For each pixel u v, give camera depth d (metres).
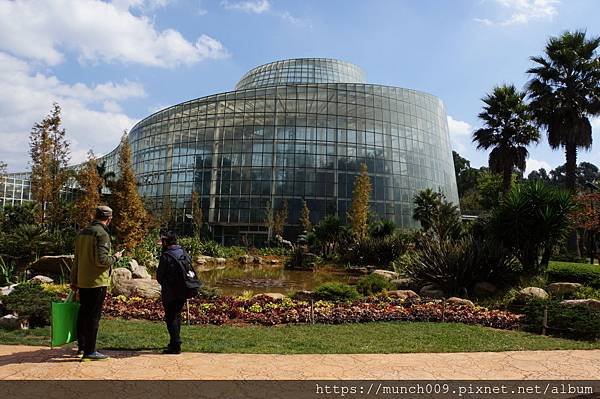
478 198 73.19
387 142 54.31
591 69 27.34
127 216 26.27
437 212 37.91
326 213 49.88
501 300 14.78
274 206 49.97
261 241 49.75
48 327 9.55
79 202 29.20
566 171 28.34
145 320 11.16
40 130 26.20
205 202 51.94
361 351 7.90
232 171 51.75
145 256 27.06
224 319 11.15
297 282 23.30
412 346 8.44
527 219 18.70
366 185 41.91
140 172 60.44
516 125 33.16
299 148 51.41
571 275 17.31
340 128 52.66
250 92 53.38
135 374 6.04
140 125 63.50
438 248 17.95
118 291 14.00
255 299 13.70
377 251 32.31
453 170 65.38
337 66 71.56
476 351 8.15
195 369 6.36
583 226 22.19
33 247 20.56
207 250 39.09
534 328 10.55
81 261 6.66
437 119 61.47
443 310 11.77
